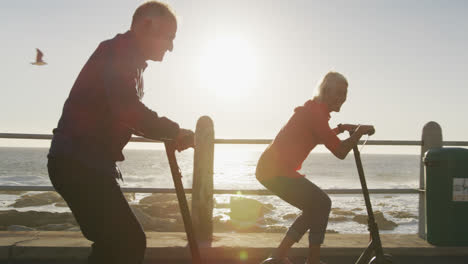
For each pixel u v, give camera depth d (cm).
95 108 225
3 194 3594
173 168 236
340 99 354
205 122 462
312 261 345
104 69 221
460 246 434
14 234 434
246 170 10906
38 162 12069
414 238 477
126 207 229
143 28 234
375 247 346
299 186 347
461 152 441
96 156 224
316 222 346
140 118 216
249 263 402
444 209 437
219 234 468
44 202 2702
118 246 224
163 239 429
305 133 352
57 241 402
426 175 453
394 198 3819
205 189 450
